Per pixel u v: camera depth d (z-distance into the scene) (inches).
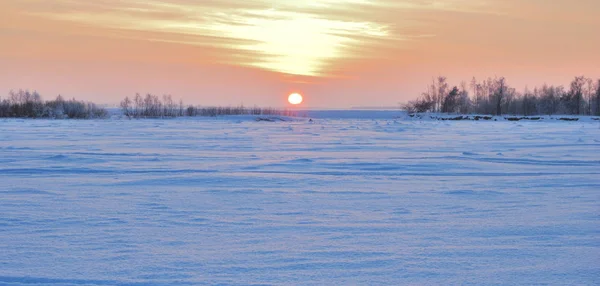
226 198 346.0
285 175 472.4
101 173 488.1
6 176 464.4
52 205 319.0
